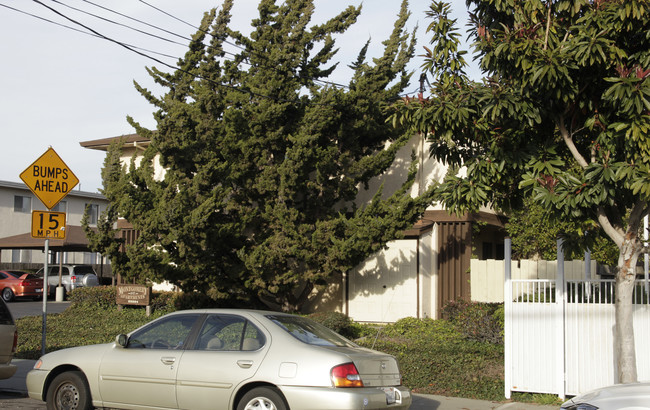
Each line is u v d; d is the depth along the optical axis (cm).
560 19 927
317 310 1852
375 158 1579
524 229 1741
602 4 866
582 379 977
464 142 978
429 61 992
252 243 1638
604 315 971
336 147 1605
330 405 689
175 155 1480
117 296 1869
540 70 840
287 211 1569
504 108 901
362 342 1410
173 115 1428
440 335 1489
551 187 845
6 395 1073
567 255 998
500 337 1383
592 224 896
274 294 1652
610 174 788
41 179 1223
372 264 1788
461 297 1681
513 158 907
